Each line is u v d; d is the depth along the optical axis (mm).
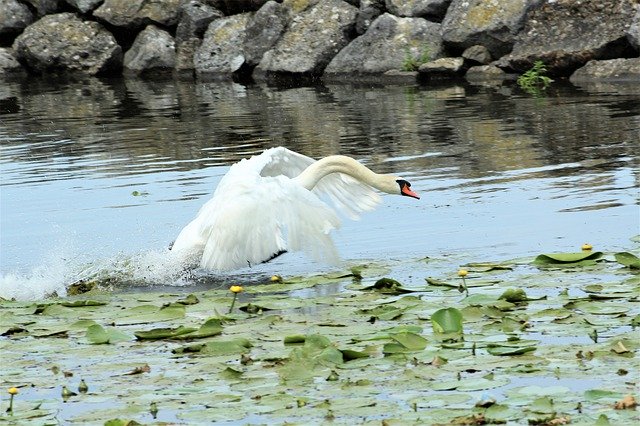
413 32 30250
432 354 8781
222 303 10914
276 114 24844
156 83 33219
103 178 18406
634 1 27312
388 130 21703
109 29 37062
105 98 29891
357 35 32062
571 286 10672
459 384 8062
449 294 10680
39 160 20531
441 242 13195
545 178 16469
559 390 7848
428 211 14844
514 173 16984
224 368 8766
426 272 11766
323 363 8688
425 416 7516
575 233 13172
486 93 25984
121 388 8438
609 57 27250
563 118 21656
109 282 12234
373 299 10641
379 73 30422
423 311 10086
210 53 34000
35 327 10234
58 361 9219
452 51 29953
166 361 9039
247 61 33250
